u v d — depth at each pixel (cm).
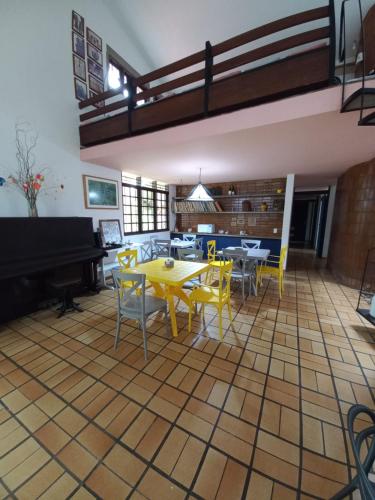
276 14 355
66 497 97
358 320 262
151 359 189
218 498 98
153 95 274
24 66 271
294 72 196
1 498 97
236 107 230
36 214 276
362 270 362
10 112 262
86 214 371
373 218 342
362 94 156
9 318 243
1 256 231
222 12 363
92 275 341
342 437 125
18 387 158
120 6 379
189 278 218
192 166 399
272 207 534
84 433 125
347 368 181
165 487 101
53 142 311
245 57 216
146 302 213
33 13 274
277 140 257
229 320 259
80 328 240
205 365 182
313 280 425
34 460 111
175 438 123
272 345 211
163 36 425
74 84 334
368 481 62
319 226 670
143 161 361
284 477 105
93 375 170
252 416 137
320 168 405
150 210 571
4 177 260
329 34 181
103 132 321
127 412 139
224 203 589
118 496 98
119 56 412
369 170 345
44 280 275
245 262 343
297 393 155
